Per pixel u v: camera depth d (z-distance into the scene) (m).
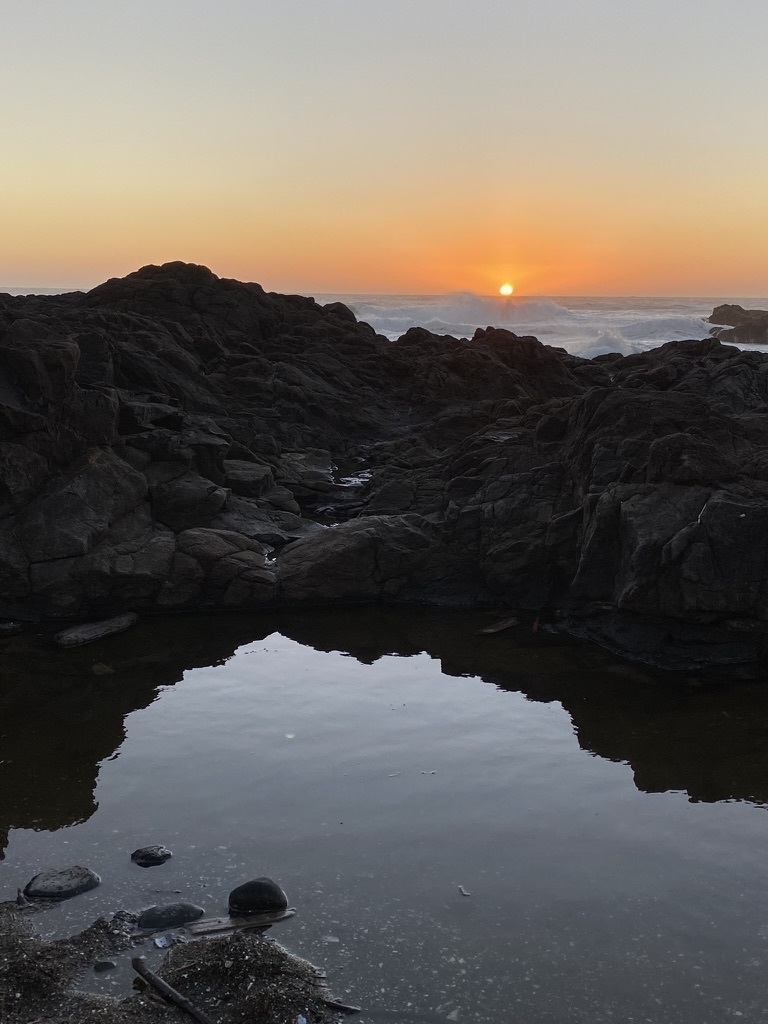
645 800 9.65
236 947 6.93
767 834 9.01
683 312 126.31
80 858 8.41
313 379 30.19
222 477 20.06
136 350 25.22
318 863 8.35
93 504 16.61
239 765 10.37
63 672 13.30
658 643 14.07
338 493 22.41
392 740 11.08
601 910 7.69
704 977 6.85
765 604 13.49
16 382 16.72
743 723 11.70
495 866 8.34
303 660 13.88
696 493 14.60
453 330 75.00
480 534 17.12
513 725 11.55
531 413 22.80
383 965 6.92
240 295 35.44
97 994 6.58
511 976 6.82
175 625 15.59
